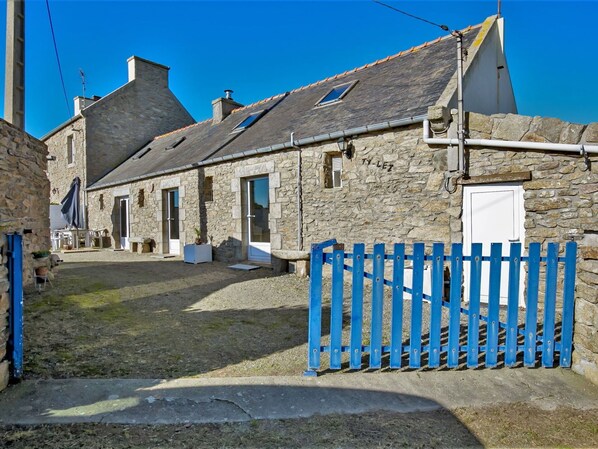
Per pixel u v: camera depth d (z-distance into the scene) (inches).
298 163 302.4
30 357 129.6
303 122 332.5
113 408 96.7
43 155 257.1
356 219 266.7
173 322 176.2
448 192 224.8
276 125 368.2
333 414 96.3
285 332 163.3
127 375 118.6
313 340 118.6
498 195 212.1
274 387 109.3
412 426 91.7
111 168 614.9
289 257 296.4
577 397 105.6
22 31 241.4
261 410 97.3
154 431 88.0
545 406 101.0
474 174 217.5
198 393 105.0
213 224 385.7
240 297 229.8
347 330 167.2
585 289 119.0
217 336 157.2
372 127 250.1
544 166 197.8
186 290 247.8
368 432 89.0
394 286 121.2
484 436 88.1
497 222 212.7
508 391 108.6
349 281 265.4
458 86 217.0
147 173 463.5
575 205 189.9
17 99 236.1
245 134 399.9
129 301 214.8
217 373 121.2
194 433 87.7
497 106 313.7
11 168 207.5
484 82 287.7
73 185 558.9
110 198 546.3
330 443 84.8
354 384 112.0
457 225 221.0
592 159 185.5
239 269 327.9
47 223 266.4
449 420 94.5
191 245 369.4
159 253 456.4
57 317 176.6
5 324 106.9
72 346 141.9
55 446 81.7
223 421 92.3
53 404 98.0
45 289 232.8
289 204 310.7
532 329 124.1
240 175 352.8
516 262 122.4
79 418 92.0
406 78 308.5
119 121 626.5
